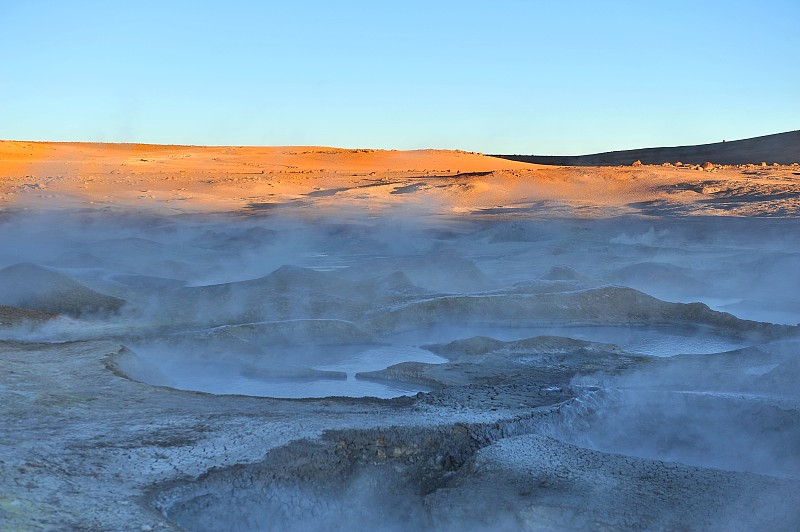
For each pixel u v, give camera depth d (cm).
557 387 803
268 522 575
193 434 639
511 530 524
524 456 609
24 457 563
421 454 640
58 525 476
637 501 536
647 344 1109
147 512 507
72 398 724
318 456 618
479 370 932
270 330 1109
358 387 917
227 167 5878
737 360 922
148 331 1120
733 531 500
